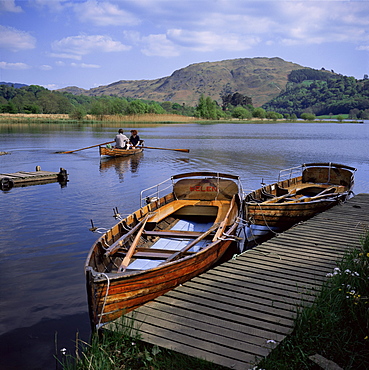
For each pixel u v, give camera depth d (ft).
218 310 16.94
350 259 20.65
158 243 27.17
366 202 39.68
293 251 24.77
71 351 16.33
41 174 55.52
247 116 454.40
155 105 386.73
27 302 20.38
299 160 81.87
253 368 12.80
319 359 13.38
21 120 258.57
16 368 15.28
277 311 16.72
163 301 17.85
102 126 215.31
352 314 15.72
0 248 27.91
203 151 97.66
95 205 40.68
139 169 66.90
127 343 14.92
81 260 26.02
